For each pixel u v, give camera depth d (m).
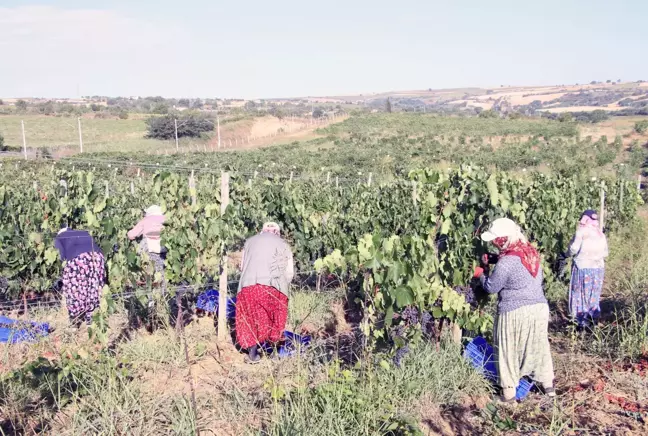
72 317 6.30
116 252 7.58
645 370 5.20
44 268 7.58
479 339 5.58
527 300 4.64
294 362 5.04
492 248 5.68
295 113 101.12
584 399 4.73
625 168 24.84
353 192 10.98
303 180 13.26
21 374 4.32
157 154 43.84
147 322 6.43
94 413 4.12
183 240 6.20
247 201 9.30
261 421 4.19
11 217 8.27
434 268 5.40
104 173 24.84
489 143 52.75
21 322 5.88
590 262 6.51
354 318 7.13
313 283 8.66
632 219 13.36
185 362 5.35
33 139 59.94
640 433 4.11
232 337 6.34
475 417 4.46
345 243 8.45
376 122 78.25
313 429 3.86
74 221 8.30
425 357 4.98
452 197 6.86
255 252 5.61
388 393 4.43
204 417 4.27
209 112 101.75
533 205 9.06
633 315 5.97
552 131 61.50
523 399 4.79
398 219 8.82
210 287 7.62
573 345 5.84
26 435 3.90
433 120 82.44
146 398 4.49
